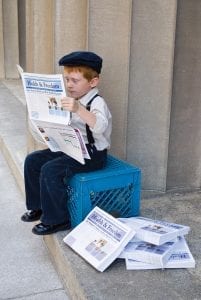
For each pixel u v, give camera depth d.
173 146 3.29
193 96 3.22
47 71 3.20
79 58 2.50
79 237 2.46
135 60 3.06
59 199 2.56
